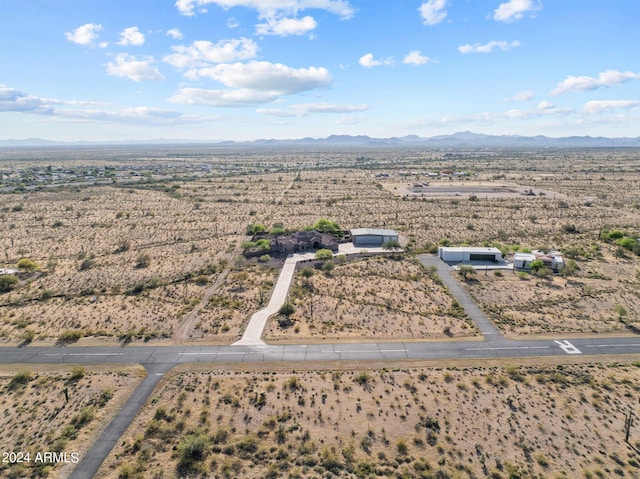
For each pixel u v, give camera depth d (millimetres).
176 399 44594
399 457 36344
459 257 91438
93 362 52062
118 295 72812
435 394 45156
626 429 38562
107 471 35094
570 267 82438
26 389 46594
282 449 37125
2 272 83812
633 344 56281
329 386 46594
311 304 68375
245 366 50906
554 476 34031
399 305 68312
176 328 60594
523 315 64750
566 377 48406
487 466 35281
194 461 35688
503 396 44844
